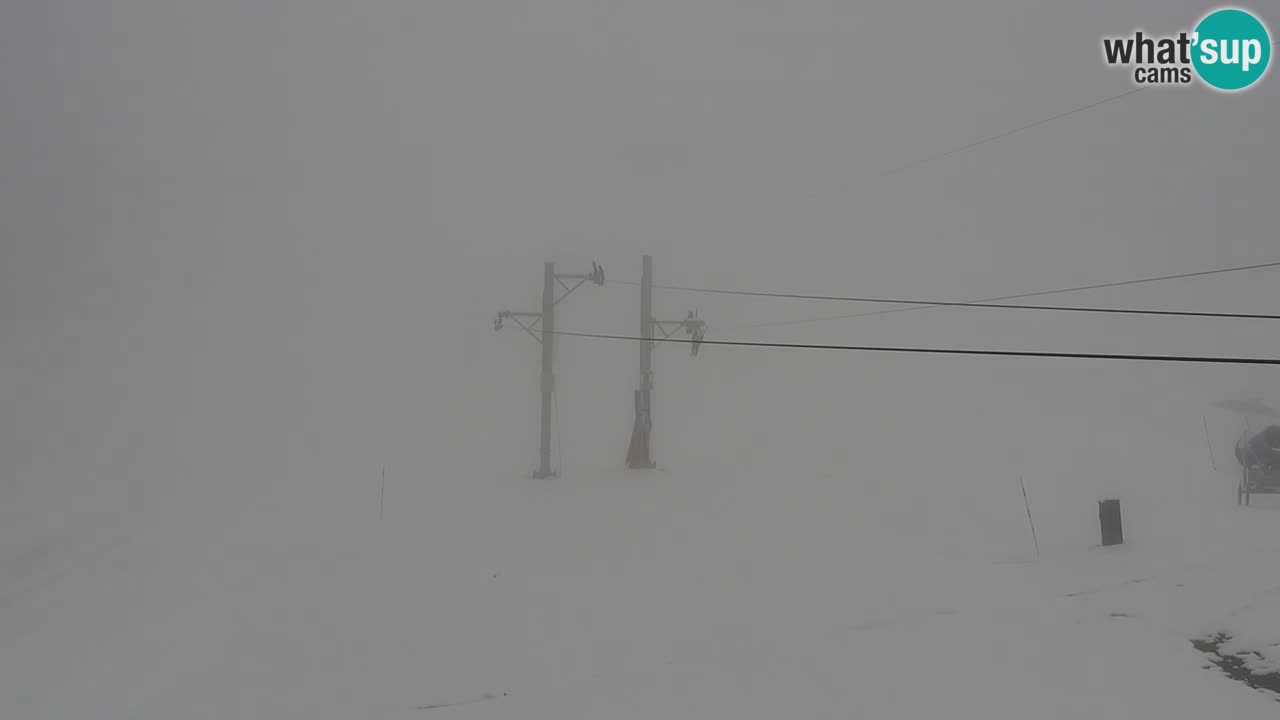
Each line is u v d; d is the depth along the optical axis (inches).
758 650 370.3
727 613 432.8
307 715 321.4
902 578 487.8
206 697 348.2
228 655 405.4
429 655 385.7
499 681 347.6
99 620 502.9
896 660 340.8
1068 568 476.4
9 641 462.0
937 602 429.4
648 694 322.0
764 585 487.5
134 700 351.6
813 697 306.8
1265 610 346.6
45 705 353.1
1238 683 286.8
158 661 405.1
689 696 316.5
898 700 297.3
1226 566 429.1
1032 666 320.5
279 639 425.7
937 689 305.3
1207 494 856.9
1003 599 421.4
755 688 320.8
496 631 418.3
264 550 711.1
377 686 348.5
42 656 428.1
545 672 355.3
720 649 374.9
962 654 341.7
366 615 460.8
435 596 492.7
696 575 516.4
